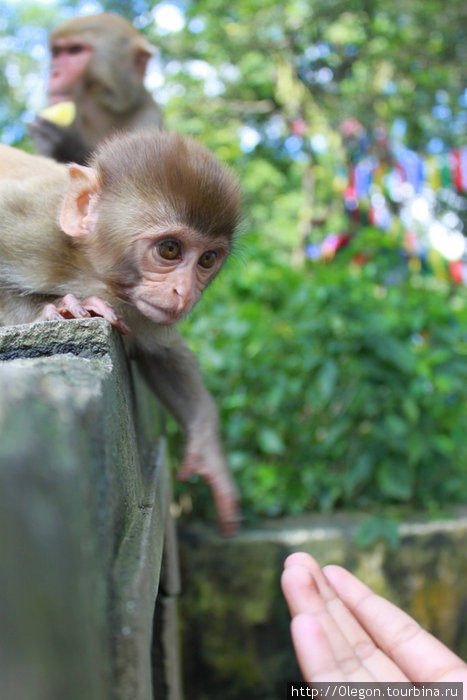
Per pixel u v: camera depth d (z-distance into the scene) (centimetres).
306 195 185
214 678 58
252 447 69
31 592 15
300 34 183
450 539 60
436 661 30
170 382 48
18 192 39
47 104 80
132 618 19
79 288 39
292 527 61
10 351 26
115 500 22
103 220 38
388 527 59
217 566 57
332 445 67
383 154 153
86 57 79
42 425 16
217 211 38
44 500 15
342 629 32
